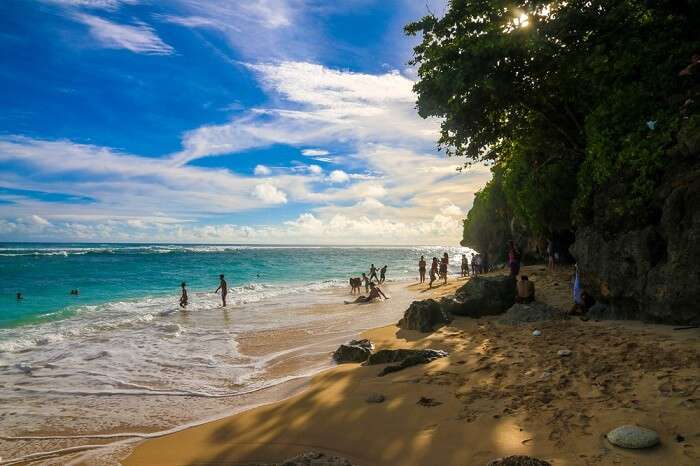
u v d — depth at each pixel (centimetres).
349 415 699
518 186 2328
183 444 666
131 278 4262
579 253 1195
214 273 5009
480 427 587
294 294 2934
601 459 459
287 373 1050
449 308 1488
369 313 1950
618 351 791
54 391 955
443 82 1438
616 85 1248
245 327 1689
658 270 956
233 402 860
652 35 1223
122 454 647
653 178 1004
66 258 7281
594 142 1173
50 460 639
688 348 734
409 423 638
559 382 698
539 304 1285
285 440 642
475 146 1811
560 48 1346
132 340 1478
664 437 480
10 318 2039
